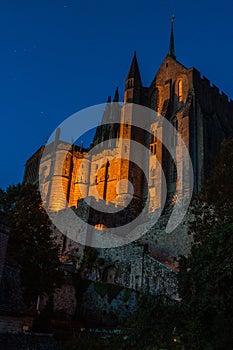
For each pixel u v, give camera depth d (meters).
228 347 16.34
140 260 43.09
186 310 19.59
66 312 38.12
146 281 41.03
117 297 37.88
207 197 35.50
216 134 76.19
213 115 78.69
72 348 19.97
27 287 30.66
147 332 19.08
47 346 18.78
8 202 38.81
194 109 76.25
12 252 31.81
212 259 20.88
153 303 20.23
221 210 33.28
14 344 17.52
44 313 29.55
